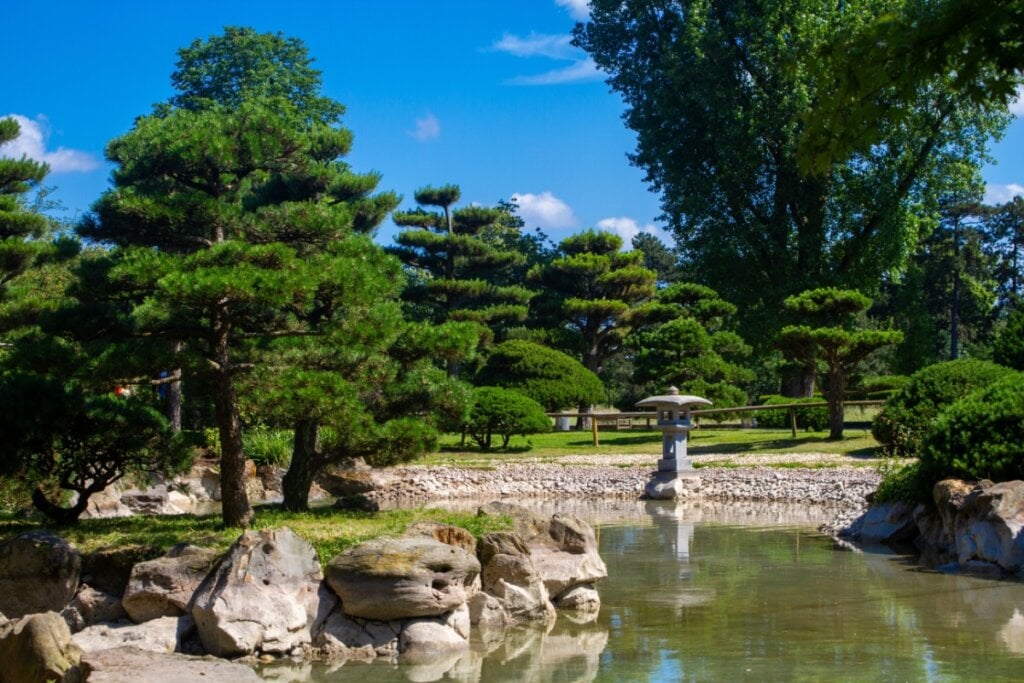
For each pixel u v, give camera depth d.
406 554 10.19
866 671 8.65
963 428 15.32
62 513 13.16
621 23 42.59
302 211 12.49
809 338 27.88
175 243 13.01
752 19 36.94
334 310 13.16
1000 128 35.66
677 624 10.66
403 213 43.38
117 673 7.72
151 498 19.75
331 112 47.38
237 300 11.79
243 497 12.38
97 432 12.91
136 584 10.17
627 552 15.43
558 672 8.95
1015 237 61.88
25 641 8.23
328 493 24.50
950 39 4.41
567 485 24.62
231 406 12.37
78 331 11.94
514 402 29.95
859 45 4.61
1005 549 13.21
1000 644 9.47
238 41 46.28
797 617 10.82
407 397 14.62
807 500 21.34
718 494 22.62
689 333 35.59
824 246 39.66
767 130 37.59
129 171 13.15
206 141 12.52
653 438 32.62
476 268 43.78
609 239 42.69
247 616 9.69
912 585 12.44
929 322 42.91
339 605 10.21
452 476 25.66
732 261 40.31
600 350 43.19
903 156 37.53
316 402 12.07
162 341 11.98
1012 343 24.75
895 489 16.67
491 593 11.20
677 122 40.62
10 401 12.16
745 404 35.56
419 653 9.77
